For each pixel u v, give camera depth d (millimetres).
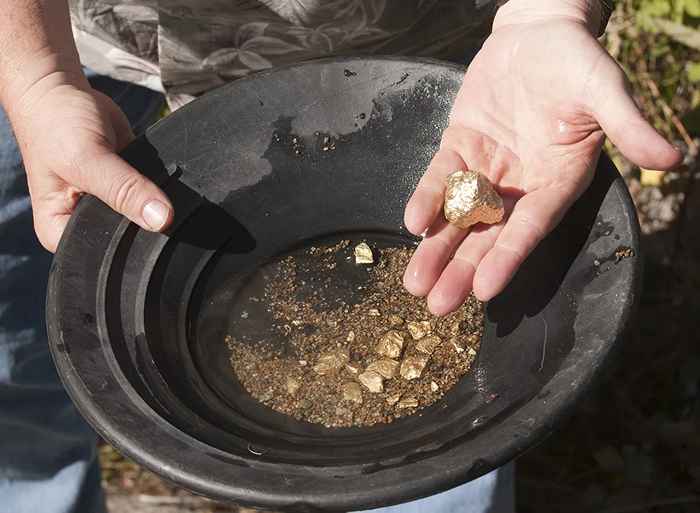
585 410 1330
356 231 1055
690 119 1427
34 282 1138
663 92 1487
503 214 966
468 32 1107
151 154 1020
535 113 993
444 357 978
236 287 1025
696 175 1418
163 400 916
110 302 957
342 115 1052
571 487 1293
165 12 1070
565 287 940
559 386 869
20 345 1134
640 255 921
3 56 996
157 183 1018
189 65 1110
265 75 1048
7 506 1182
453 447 854
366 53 1104
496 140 1013
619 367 1345
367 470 839
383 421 945
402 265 1037
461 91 1030
